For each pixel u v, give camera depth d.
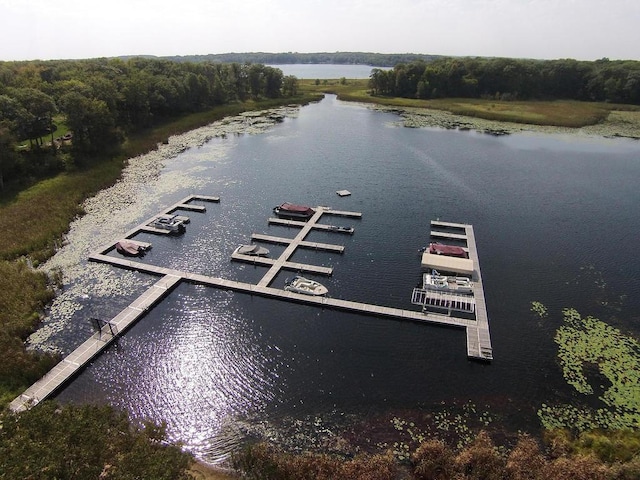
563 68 198.38
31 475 20.33
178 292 57.31
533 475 31.66
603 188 92.88
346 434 37.62
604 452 34.84
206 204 84.69
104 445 24.78
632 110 171.50
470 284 57.19
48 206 77.25
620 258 65.38
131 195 87.81
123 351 47.03
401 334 49.88
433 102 191.62
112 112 116.62
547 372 44.38
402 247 68.69
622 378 43.53
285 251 66.06
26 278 56.28
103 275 60.41
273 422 38.91
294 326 50.97
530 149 121.94
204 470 34.28
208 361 45.72
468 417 39.38
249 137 134.25
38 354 45.53
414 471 33.81
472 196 88.44
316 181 96.50
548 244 69.44
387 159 111.81
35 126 93.50
